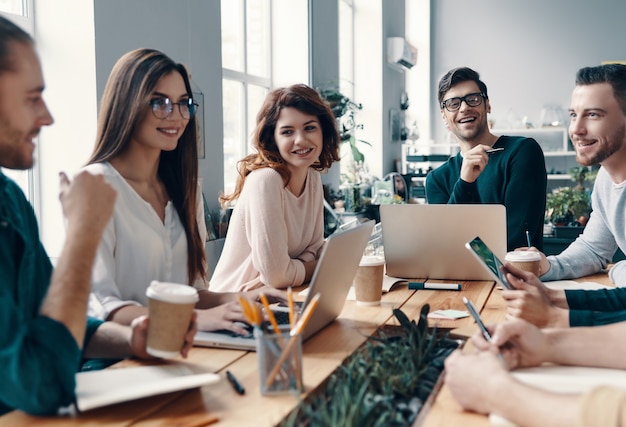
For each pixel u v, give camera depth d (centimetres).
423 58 1015
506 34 991
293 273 258
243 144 555
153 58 197
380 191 717
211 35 450
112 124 198
